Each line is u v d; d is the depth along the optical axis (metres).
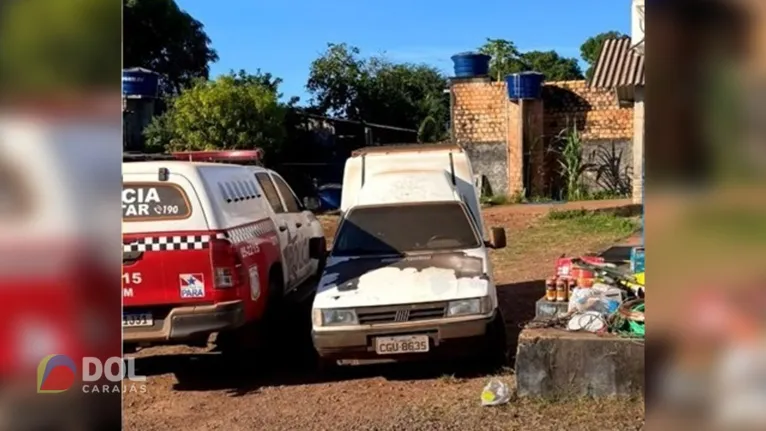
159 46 29.53
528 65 37.47
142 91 19.55
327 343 6.10
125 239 6.09
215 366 7.25
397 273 6.52
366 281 6.41
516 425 4.80
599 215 16.42
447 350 6.09
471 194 8.62
